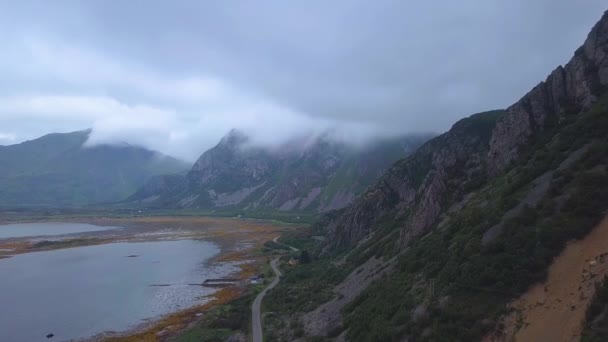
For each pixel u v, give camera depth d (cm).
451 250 5562
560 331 3291
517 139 7519
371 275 7656
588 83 6775
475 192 7450
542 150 6247
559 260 3966
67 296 10825
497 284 4206
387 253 8512
